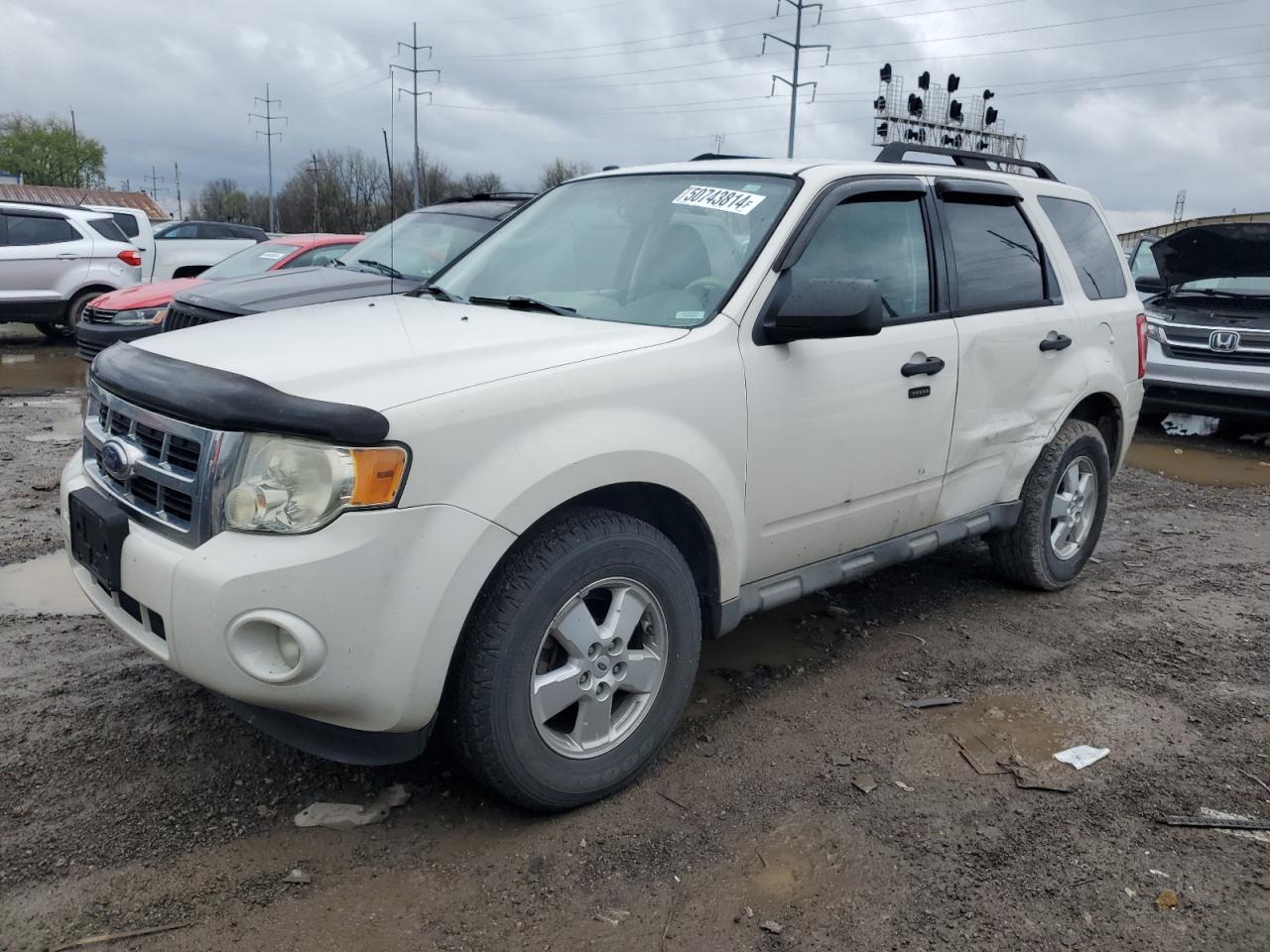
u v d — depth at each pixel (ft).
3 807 9.39
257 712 8.84
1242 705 12.53
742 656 13.56
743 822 9.72
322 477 7.95
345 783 10.05
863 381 11.80
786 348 11.02
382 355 9.04
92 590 9.85
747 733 11.46
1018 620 15.20
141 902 8.24
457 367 8.93
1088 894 8.79
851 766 10.81
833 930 8.25
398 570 8.13
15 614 13.96
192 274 51.39
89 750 10.40
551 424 8.96
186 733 10.79
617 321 10.93
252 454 8.11
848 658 13.60
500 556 8.59
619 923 8.27
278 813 9.54
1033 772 10.80
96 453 10.15
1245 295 31.09
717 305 10.78
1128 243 46.52
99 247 45.55
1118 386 16.47
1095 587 16.90
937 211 13.47
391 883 8.64
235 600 7.91
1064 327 15.24
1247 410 29.12
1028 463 15.03
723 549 10.61
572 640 9.36
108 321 31.19
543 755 9.27
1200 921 8.49
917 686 12.81
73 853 8.80
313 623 7.93
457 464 8.37
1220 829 9.82
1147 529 20.99
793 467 11.21
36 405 31.04
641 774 10.45
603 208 13.12
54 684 11.79
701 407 10.14
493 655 8.73
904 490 12.83
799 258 11.32
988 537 16.10
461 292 12.95
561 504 9.14
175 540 8.48
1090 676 13.26
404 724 8.50
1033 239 15.28
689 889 8.73
